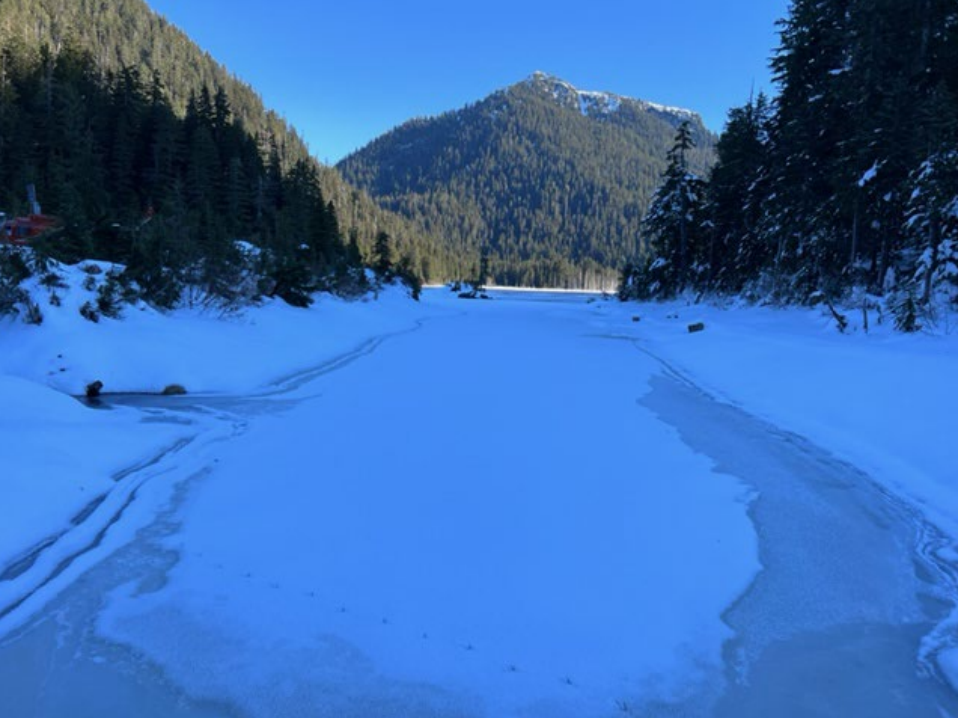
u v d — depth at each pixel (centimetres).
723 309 2427
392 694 282
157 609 350
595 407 920
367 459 636
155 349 995
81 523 462
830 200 1981
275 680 291
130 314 1090
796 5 2417
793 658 321
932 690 298
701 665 312
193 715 268
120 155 4141
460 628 337
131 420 745
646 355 1577
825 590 391
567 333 2239
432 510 502
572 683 295
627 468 627
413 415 837
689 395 1034
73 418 679
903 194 1653
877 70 1919
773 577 406
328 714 269
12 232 1355
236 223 3516
